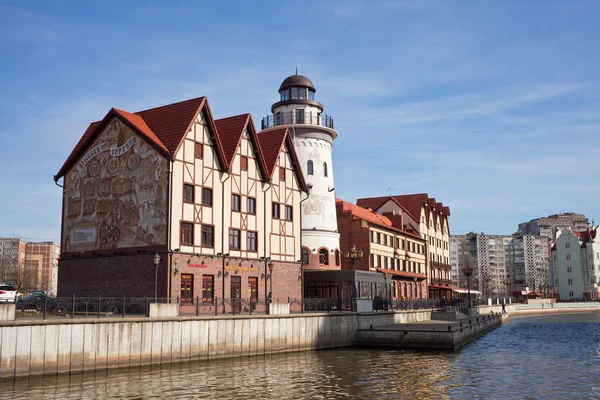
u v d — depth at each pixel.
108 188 40.03
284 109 55.41
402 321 51.06
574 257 136.00
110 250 39.12
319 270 52.22
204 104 40.34
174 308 30.50
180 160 38.25
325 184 55.22
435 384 25.61
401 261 74.00
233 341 33.03
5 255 164.62
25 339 24.50
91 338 26.62
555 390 24.36
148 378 25.91
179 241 37.56
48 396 21.72
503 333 56.06
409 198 85.69
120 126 40.06
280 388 24.34
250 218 43.59
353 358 34.31
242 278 42.00
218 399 22.03
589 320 79.62
